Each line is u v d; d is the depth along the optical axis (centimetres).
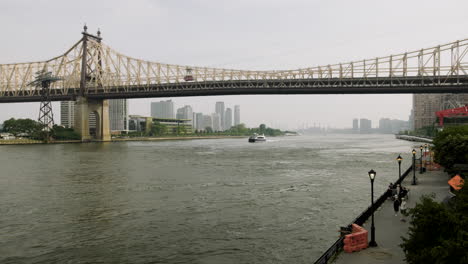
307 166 7206
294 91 14725
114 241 2566
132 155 10031
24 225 2958
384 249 2102
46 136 17725
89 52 19450
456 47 12925
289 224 2950
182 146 16025
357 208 3491
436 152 4944
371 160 8525
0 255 2320
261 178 5488
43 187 4675
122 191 4388
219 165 7394
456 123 15650
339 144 19175
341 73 14800
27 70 19938
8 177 5575
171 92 16650
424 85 13062
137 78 18325
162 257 2280
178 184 4912
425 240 1656
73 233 2741
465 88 12581
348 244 2064
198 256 2294
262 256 2284
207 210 3422
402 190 3341
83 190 4456
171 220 3078
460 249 1438
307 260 2219
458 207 1747
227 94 16050
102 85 18950
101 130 19712
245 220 3067
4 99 19375
